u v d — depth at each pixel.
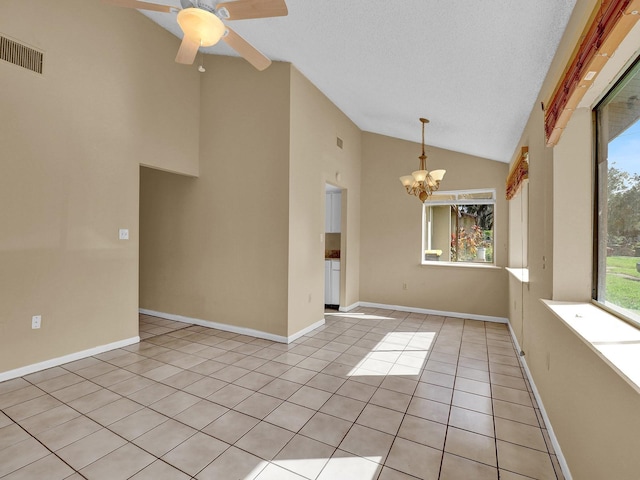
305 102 4.23
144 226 5.06
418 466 1.85
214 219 4.40
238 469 1.81
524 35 2.08
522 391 2.77
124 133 3.67
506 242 4.99
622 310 1.68
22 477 1.73
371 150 5.93
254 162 4.11
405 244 5.67
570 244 2.16
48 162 3.08
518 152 3.92
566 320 1.65
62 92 3.16
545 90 2.48
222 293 4.36
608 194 1.87
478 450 2.00
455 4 1.93
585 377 1.56
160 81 4.03
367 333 4.35
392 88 3.56
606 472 1.30
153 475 1.76
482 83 2.85
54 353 3.15
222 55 4.34
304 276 4.28
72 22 3.22
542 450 2.01
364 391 2.74
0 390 2.67
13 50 2.83
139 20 3.79
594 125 2.06
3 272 2.81
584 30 1.44
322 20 2.60
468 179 5.24
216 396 2.62
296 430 2.18
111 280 3.60
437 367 3.25
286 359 3.42
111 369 3.11
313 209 4.47
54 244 3.13
